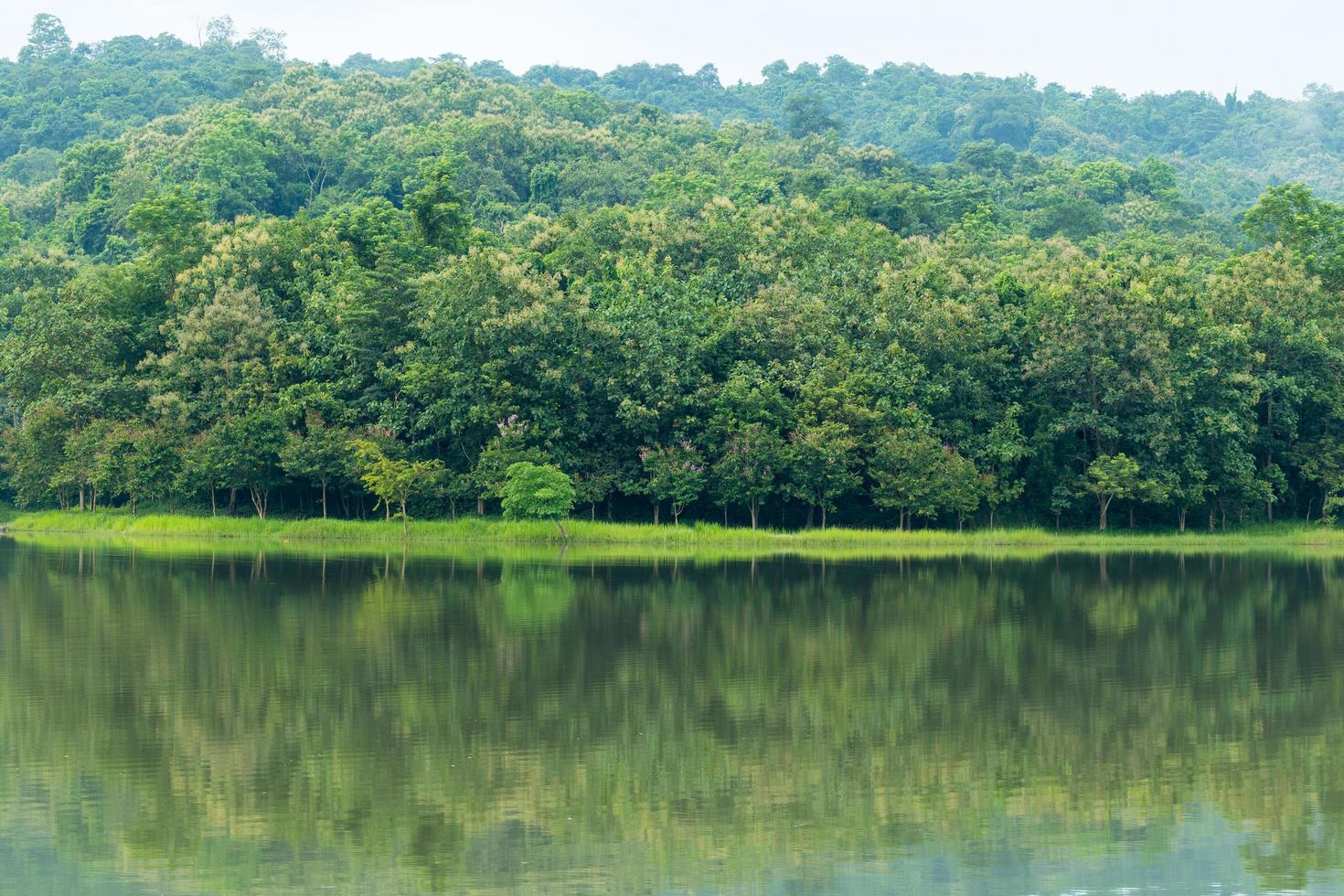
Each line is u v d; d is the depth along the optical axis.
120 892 22.56
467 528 84.44
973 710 34.25
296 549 77.44
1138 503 90.31
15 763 29.42
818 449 80.19
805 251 100.69
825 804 27.08
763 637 44.25
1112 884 23.09
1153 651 42.44
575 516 89.25
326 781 28.25
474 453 88.06
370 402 89.00
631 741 31.17
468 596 54.25
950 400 87.00
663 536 81.56
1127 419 86.50
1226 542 84.94
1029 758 30.31
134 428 91.88
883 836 25.33
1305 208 99.19
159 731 32.03
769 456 81.06
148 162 182.75
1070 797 27.59
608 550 76.75
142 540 85.50
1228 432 85.19
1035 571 64.81
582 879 23.17
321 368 90.31
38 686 36.62
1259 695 36.03
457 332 85.69
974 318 87.06
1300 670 39.28
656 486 82.19
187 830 25.41
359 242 103.75
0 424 107.69
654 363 84.56
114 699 35.03
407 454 87.19
